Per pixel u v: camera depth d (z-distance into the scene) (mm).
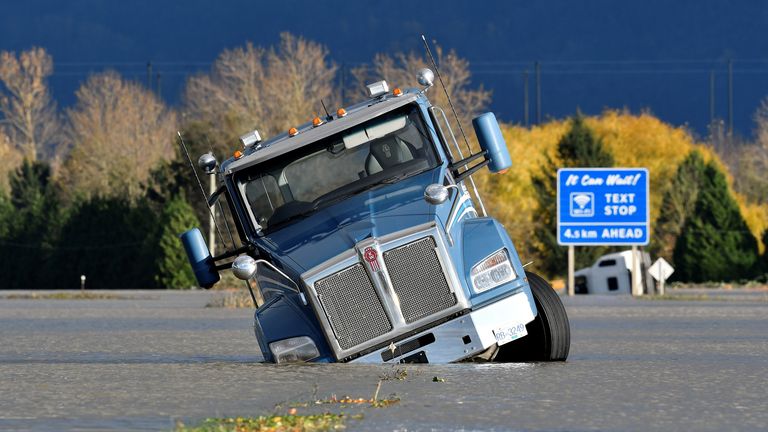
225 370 30359
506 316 28922
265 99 197125
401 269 28547
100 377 29188
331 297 28594
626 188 111812
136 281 188750
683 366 31359
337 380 26688
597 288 144750
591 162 188375
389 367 28469
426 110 32938
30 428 20500
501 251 29266
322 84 197750
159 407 23359
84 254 194500
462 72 186375
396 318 28453
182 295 130250
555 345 31016
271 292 30766
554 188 189250
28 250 198875
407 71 190500
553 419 21281
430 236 28609
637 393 24984
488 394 24562
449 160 32562
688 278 178000
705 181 180625
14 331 54531
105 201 195875
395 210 30188
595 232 112000
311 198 32000
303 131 33000
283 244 30781
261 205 32250
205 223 190875
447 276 28531
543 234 188375
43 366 32594
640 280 121188
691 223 179250
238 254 32531
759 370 30312
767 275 174625
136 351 40656
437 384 26016
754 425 20672
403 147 32438
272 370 28750
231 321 64188
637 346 40781
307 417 21062
